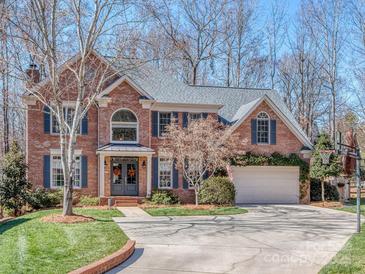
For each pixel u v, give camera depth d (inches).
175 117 1158.3
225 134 1051.9
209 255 479.5
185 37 1740.9
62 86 1055.0
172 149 1075.3
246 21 1899.6
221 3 1849.2
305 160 1198.9
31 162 1077.1
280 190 1181.1
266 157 1160.8
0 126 1547.7
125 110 1119.0
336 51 1678.2
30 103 1079.6
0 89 1489.9
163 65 1753.2
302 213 924.0
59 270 381.1
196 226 703.1
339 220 800.9
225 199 1047.6
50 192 1064.2
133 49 893.8
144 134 1122.7
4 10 690.8
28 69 1023.0
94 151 1112.2
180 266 428.8
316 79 1854.1
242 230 664.4
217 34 1847.9
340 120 1684.3
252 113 1185.4
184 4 1787.6
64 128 737.0
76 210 888.9
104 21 741.3
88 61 1022.4
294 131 1203.2
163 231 645.9
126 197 1078.4
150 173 1117.7
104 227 636.1
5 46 779.4
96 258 429.7
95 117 1117.7
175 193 1135.6
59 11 744.3
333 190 1225.4
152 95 1182.3
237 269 416.5
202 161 1029.8
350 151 622.8
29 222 705.6
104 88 1128.8
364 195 1530.5
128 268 419.2
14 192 969.5
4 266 398.6
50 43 762.8
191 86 1291.8
